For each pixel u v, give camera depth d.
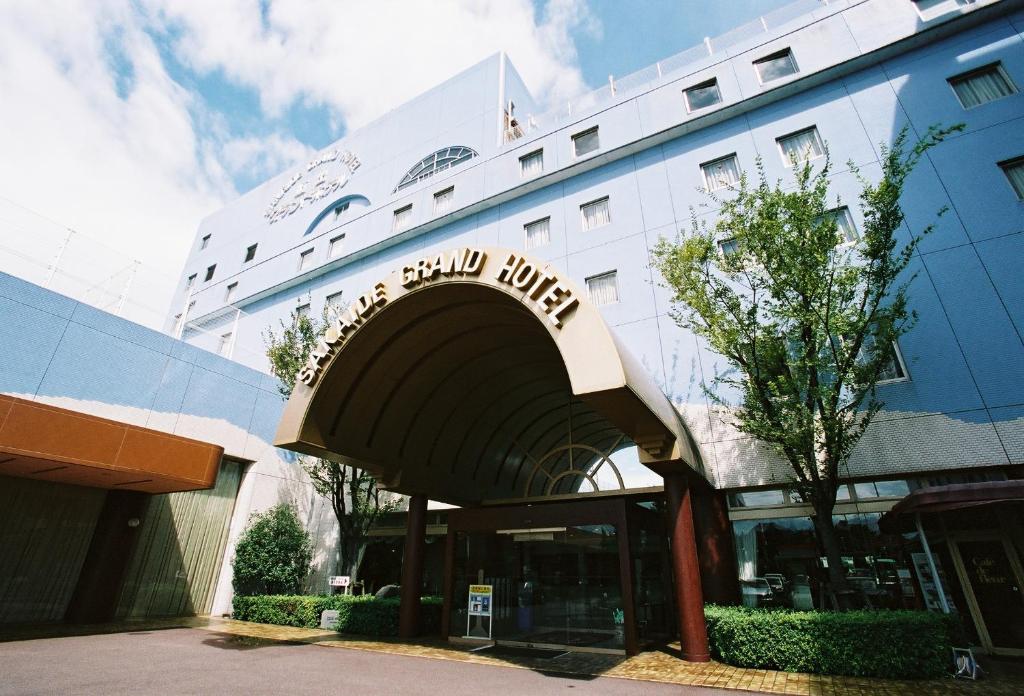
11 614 12.63
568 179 19.30
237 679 7.54
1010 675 7.83
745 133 16.38
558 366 13.42
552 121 22.39
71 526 14.05
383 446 11.95
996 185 12.25
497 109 25.56
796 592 11.27
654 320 15.14
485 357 12.45
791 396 10.12
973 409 10.74
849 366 10.07
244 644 10.95
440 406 12.96
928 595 9.98
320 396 10.36
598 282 16.80
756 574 11.80
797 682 7.66
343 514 16.09
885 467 11.09
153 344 16.06
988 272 11.59
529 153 20.81
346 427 11.06
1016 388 10.52
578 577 11.31
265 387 19.75
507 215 20.22
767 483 12.04
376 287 10.34
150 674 7.68
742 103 16.45
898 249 12.65
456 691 7.16
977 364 11.01
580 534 11.36
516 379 13.70
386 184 27.94
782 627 8.65
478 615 11.97
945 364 11.27
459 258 9.66
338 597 14.28
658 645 11.10
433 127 27.81
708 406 13.45
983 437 10.48
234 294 30.05
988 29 14.05
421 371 11.87
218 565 17.31
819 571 11.20
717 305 11.68
